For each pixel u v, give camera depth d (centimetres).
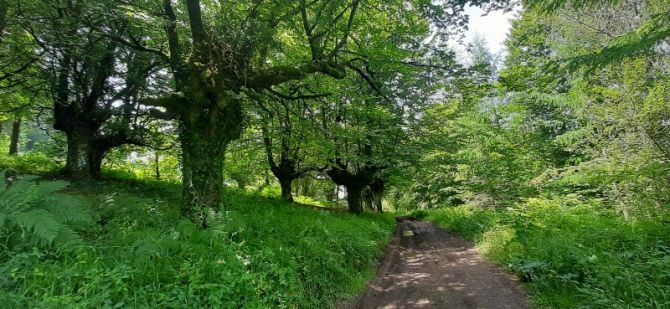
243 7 854
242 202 1123
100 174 1322
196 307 399
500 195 1839
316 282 630
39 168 1381
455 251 1184
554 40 1452
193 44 712
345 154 1530
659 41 580
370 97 1503
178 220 656
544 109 2058
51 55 1034
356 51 1092
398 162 1798
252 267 528
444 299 652
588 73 659
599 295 517
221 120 732
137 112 1266
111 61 1170
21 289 333
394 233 1758
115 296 363
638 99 979
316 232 841
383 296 686
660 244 705
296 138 1388
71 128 1192
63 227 429
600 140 1177
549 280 652
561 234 920
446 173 2181
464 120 1914
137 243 465
